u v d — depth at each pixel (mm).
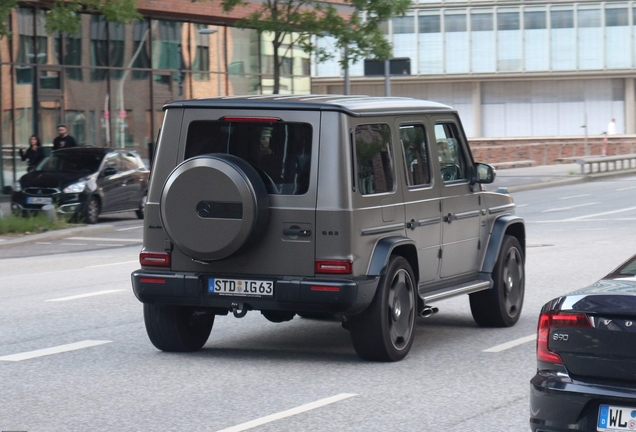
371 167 9492
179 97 40188
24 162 35406
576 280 15273
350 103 9430
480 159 61750
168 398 8047
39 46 36000
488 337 10969
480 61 76375
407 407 7734
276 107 9281
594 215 28234
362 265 9234
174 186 9234
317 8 33688
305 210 9141
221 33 44125
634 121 76062
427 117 10586
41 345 10438
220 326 11781
